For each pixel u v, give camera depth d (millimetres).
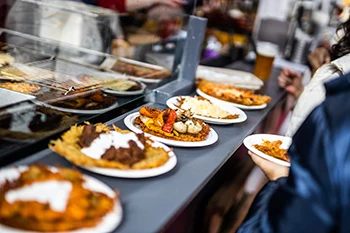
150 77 1971
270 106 2238
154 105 1836
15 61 1741
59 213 795
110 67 1977
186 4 2102
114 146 1150
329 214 813
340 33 1861
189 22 2135
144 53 2191
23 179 881
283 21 3783
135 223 927
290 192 866
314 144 847
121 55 2168
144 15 2156
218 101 1985
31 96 1377
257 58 2775
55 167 1006
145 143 1257
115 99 1608
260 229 922
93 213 837
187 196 1101
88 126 1188
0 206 779
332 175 811
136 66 2076
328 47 2754
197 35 2145
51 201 819
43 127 1236
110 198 915
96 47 2123
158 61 2172
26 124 1210
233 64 3150
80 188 879
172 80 2146
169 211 1009
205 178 1231
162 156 1211
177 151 1383
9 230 742
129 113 1648
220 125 1755
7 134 1138
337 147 812
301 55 3695
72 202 828
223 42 3080
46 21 2023
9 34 1945
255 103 2076
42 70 1699
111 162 1104
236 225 2217
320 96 1642
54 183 874
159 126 1463
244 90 2266
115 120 1533
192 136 1475
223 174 2271
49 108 1342
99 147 1142
